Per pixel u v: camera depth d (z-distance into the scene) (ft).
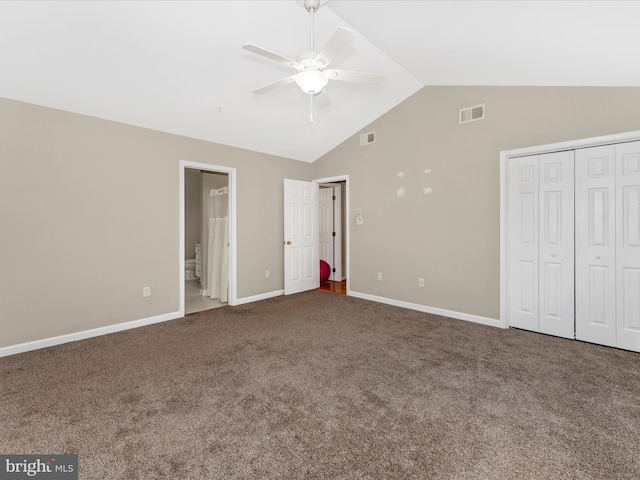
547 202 10.35
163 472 4.76
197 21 7.84
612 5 5.32
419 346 9.66
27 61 8.07
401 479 4.62
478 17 6.86
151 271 12.00
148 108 10.83
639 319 8.89
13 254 9.12
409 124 13.69
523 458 5.01
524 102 10.54
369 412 6.28
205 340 10.24
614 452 5.11
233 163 14.53
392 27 8.31
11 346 9.12
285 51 9.39
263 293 15.98
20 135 9.16
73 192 10.14
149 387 7.25
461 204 12.19
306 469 4.82
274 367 8.27
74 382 7.48
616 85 8.83
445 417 6.09
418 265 13.62
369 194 15.38
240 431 5.70
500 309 11.30
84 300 10.43
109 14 7.23
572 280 9.96
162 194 12.23
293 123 13.94
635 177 8.82
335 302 15.17
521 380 7.50
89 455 5.10
